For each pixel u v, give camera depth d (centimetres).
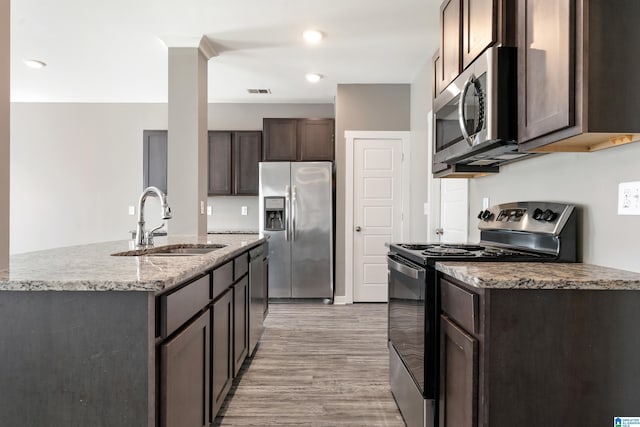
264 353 315
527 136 156
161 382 127
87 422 123
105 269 143
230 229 527
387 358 305
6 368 124
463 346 139
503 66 167
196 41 347
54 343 123
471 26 196
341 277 488
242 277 261
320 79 463
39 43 358
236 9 298
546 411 128
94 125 562
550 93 141
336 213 491
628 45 127
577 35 128
